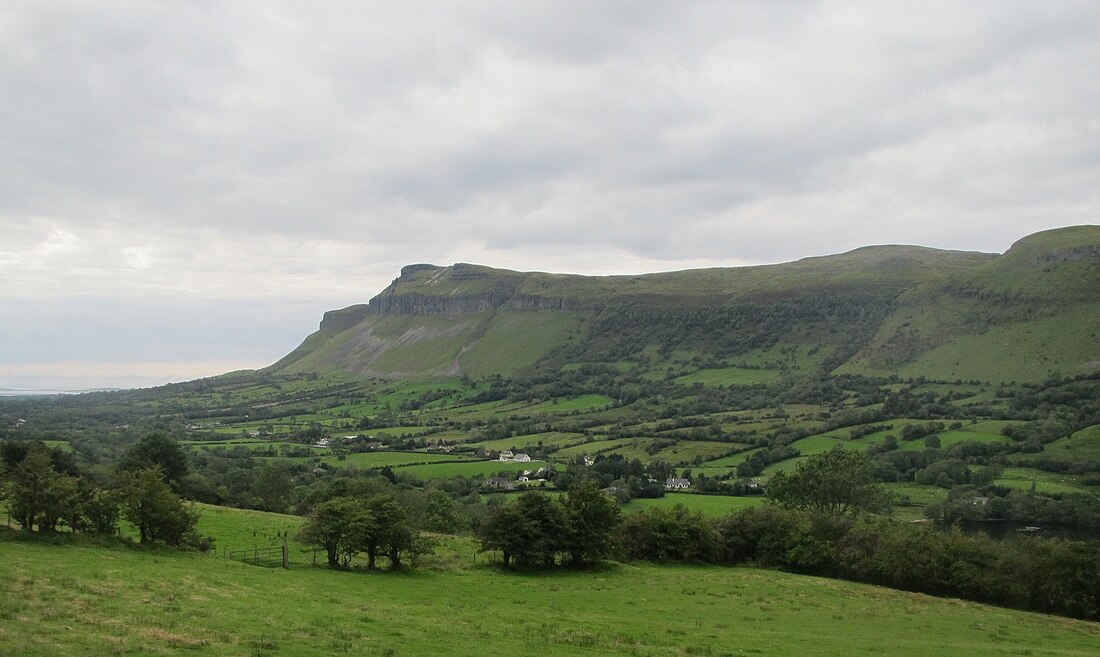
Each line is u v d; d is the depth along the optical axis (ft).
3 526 184.14
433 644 107.24
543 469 505.25
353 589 165.58
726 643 130.93
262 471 444.55
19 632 87.25
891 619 175.52
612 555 261.03
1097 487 412.36
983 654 135.85
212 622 107.55
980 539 242.58
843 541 256.93
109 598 118.21
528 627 132.16
